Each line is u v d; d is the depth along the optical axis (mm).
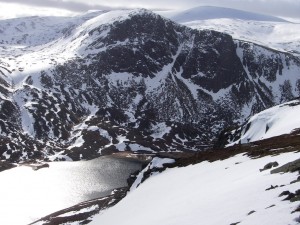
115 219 58500
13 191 161875
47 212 133500
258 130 122875
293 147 51219
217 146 148625
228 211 28469
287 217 20828
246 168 46594
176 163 82375
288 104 127438
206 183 48594
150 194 62281
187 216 32938
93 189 164375
